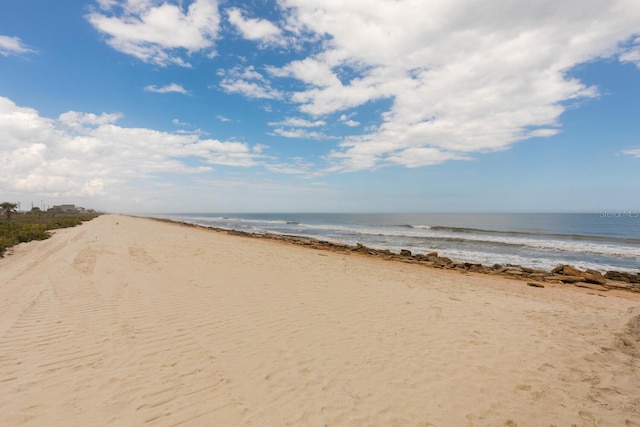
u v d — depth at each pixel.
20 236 17.02
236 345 4.27
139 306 5.80
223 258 12.52
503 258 19.11
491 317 5.91
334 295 7.12
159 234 23.86
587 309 7.36
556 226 48.91
